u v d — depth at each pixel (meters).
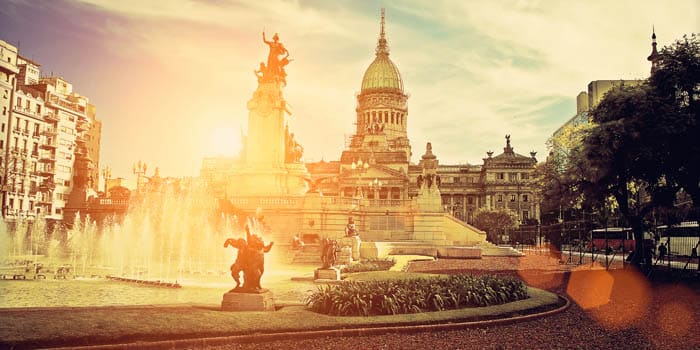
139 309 18.05
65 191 103.56
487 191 170.50
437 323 17.94
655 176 39.44
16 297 23.75
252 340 15.55
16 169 88.62
